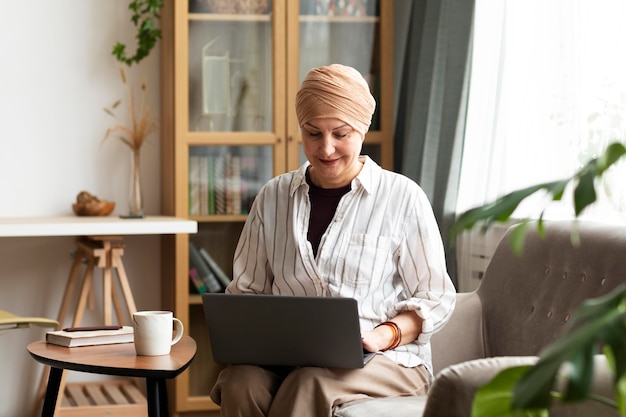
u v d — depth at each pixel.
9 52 4.05
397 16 4.17
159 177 4.24
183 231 3.55
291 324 2.20
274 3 3.89
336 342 2.19
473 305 2.63
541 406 1.03
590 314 1.08
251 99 3.90
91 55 4.14
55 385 2.53
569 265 2.40
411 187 2.48
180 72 3.82
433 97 3.62
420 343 2.42
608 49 2.71
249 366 2.34
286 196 2.53
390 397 2.29
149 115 4.05
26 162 4.09
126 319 4.20
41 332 4.14
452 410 1.64
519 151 3.18
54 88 4.11
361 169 2.50
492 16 3.34
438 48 3.60
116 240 3.84
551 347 1.08
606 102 2.71
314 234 2.48
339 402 2.22
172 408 3.98
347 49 3.96
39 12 4.08
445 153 3.50
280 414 2.23
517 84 3.22
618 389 1.21
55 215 4.12
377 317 2.42
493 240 3.29
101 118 4.16
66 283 4.10
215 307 2.26
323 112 2.36
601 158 1.10
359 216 2.45
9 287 4.09
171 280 3.95
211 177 3.88
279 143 3.91
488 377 1.63
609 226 2.35
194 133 3.84
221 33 3.87
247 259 2.57
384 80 3.95
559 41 2.94
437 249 2.46
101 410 3.73
